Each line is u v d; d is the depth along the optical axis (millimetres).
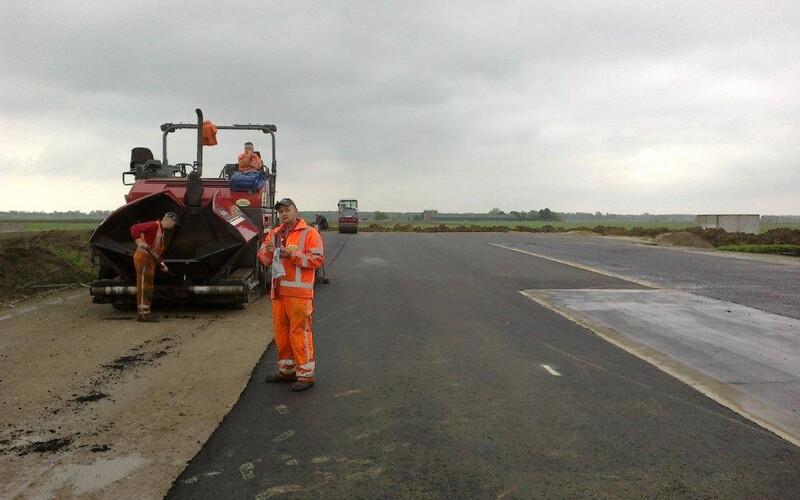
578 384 6531
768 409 5840
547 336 8852
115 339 8242
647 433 5152
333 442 4820
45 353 7426
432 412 5566
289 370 6367
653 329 9453
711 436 5113
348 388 6242
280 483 4102
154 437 4832
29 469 4219
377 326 9398
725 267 19156
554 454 4672
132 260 10070
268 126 13500
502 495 3988
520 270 17281
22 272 13258
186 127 12914
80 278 14086
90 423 5109
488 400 5941
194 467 4324
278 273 6066
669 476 4324
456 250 24266
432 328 9289
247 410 5539
